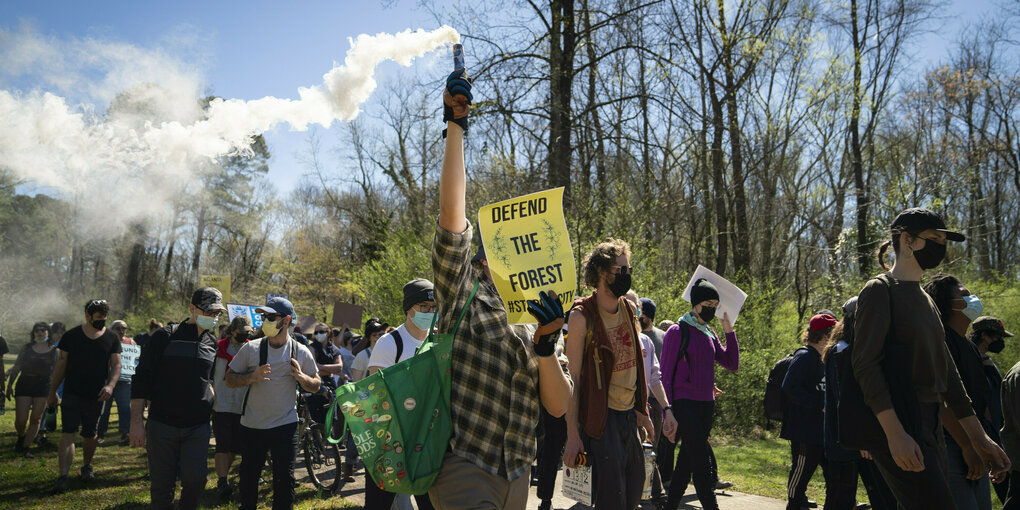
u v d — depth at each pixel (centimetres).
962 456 406
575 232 1295
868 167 2420
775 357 1405
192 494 511
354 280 1639
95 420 828
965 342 448
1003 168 3291
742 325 1401
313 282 3675
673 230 1816
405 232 1522
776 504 688
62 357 799
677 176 1869
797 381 561
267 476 860
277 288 4009
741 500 706
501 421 261
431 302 464
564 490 401
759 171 2055
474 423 258
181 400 507
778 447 1177
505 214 271
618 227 1351
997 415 493
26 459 984
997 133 3131
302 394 814
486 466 254
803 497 580
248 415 540
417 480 255
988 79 2884
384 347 466
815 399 555
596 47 1659
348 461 802
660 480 660
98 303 817
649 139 1745
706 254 2041
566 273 267
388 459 257
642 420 415
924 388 326
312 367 566
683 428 580
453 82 254
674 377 591
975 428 352
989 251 3162
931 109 2925
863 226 1855
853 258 1856
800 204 2295
